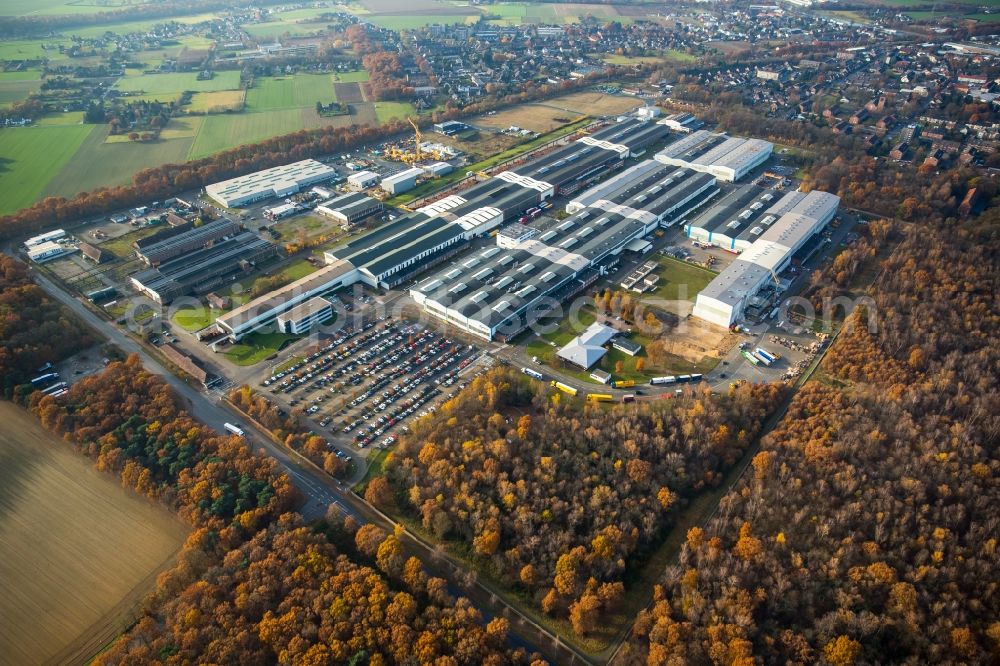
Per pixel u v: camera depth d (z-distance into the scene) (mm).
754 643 150500
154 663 143500
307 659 143625
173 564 173625
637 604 166500
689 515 189750
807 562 167375
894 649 149125
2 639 156125
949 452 197375
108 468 198000
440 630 151375
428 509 183500
